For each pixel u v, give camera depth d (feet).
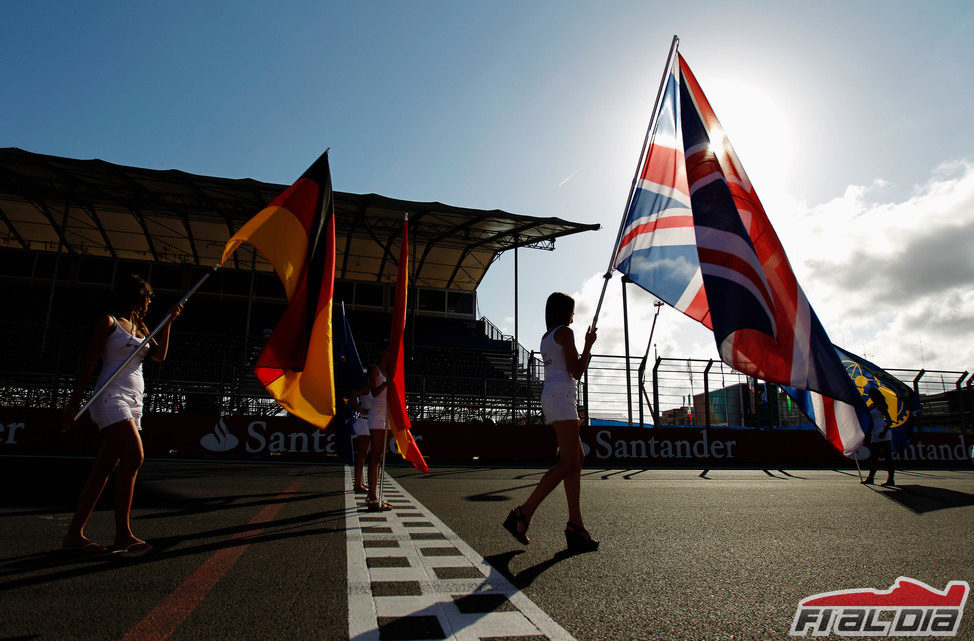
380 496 17.62
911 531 15.30
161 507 17.25
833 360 12.59
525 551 11.68
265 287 100.89
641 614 7.67
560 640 6.51
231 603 7.69
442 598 8.09
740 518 17.31
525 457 49.47
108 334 10.48
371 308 105.70
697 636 6.91
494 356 83.35
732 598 8.58
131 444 10.66
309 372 15.23
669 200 14.29
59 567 9.53
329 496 21.02
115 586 8.44
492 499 21.22
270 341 14.87
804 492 26.07
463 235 77.82
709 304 12.26
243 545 11.69
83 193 66.49
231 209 69.77
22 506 16.48
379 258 98.22
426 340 99.45
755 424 55.72
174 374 54.65
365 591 8.39
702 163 13.37
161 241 91.30
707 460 51.55
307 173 15.94
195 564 9.94
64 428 10.00
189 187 63.46
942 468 53.93
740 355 11.93
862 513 18.90
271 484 25.13
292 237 15.51
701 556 11.62
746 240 12.62
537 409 65.31
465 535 13.38
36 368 56.95
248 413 55.67
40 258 92.99
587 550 11.89
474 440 48.96
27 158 56.08
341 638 6.41
